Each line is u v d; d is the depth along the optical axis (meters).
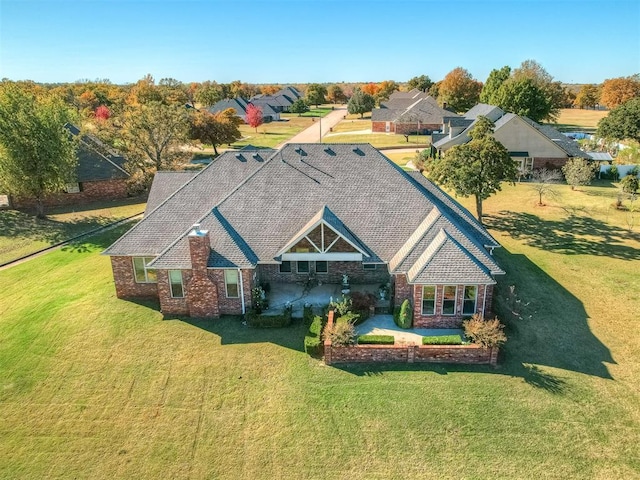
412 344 23.33
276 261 28.02
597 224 44.28
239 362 23.62
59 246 39.84
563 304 28.92
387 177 30.75
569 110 161.88
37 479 17.81
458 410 20.39
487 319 26.34
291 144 32.69
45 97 58.44
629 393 21.25
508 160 40.31
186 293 27.27
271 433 19.58
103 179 53.19
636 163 67.44
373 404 20.81
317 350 24.00
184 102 142.62
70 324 26.83
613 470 17.58
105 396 21.67
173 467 18.25
